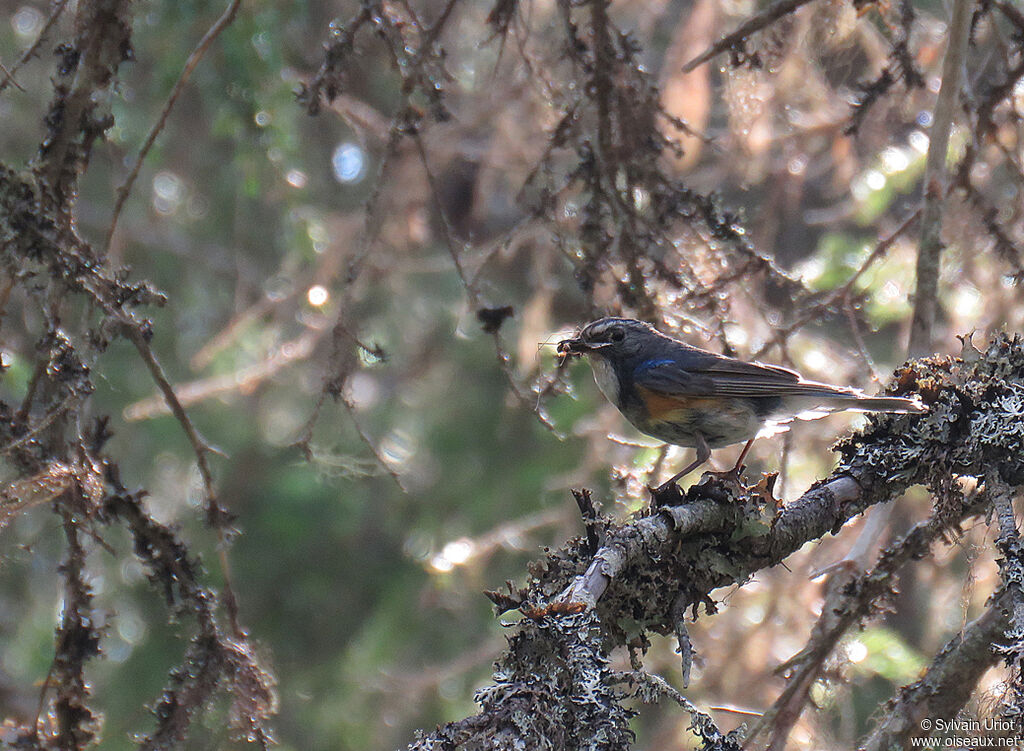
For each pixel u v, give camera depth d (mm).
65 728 6824
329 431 17203
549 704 5141
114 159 10461
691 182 13320
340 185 16812
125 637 16359
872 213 12219
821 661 7695
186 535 17281
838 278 11594
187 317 17406
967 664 7508
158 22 11836
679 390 9141
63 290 6926
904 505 11789
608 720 5211
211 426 17344
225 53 11031
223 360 16250
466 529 17359
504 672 5355
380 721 16406
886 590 7566
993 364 7551
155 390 16922
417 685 14648
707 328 8555
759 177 12766
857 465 7336
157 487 17500
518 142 13688
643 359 9383
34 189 6918
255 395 17500
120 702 15773
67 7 8289
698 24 12203
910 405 7230
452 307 17656
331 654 17641
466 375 18312
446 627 17094
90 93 7309
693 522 6512
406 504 18016
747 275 9094
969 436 7164
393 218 13734
